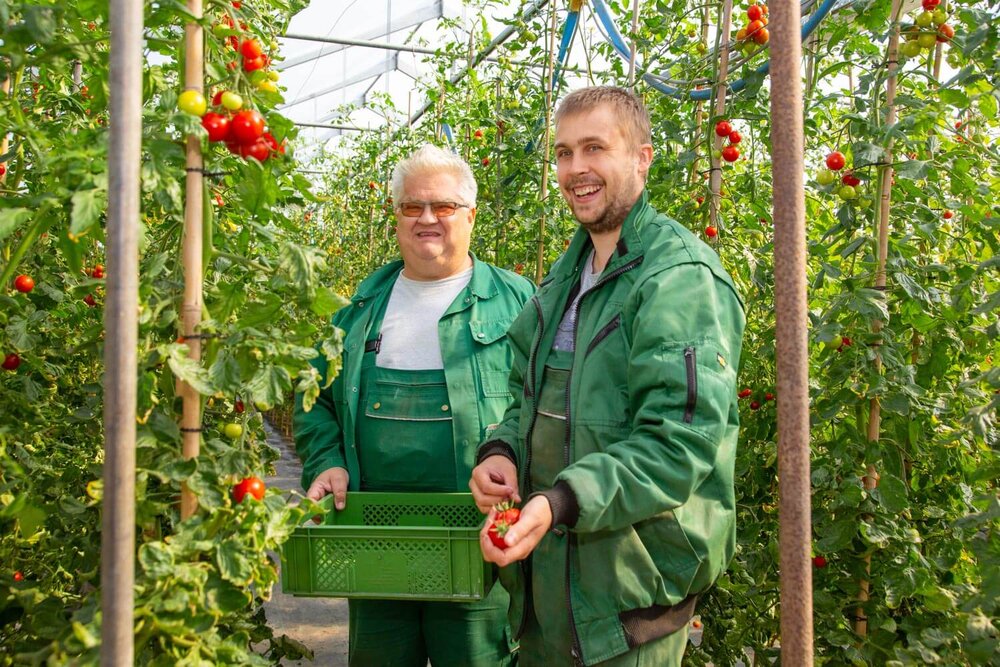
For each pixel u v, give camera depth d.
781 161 1.05
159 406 1.34
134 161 0.97
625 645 1.57
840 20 2.46
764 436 2.61
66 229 1.41
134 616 1.15
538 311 1.90
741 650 2.49
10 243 1.93
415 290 2.46
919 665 1.92
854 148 2.16
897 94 2.30
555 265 1.97
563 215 4.47
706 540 1.60
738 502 2.60
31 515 1.58
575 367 1.71
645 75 3.46
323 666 3.32
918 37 2.23
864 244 2.28
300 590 1.87
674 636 1.67
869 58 2.42
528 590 1.86
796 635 1.07
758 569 2.40
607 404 1.64
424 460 2.31
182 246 1.40
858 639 2.16
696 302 1.55
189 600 1.16
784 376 1.06
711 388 1.48
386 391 2.35
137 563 1.35
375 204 7.36
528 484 1.86
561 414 1.77
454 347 2.34
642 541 1.60
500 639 2.29
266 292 1.41
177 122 1.18
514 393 2.10
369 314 2.45
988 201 2.43
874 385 2.11
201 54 1.27
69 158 1.20
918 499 2.38
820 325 2.21
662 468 1.44
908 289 2.13
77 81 2.45
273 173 1.43
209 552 1.24
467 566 1.82
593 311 1.73
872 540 2.07
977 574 2.16
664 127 3.04
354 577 1.85
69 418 1.93
